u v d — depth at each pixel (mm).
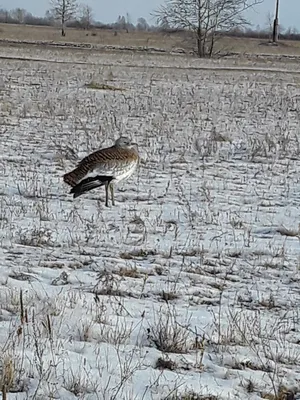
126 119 22031
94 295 6980
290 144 18688
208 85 36688
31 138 17547
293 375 5531
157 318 6453
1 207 10461
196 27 68438
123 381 5094
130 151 11008
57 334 5875
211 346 5957
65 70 40719
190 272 8070
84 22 132875
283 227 10219
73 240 9008
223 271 8203
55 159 14797
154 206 11312
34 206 10688
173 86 34969
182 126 21203
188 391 5082
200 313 6703
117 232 9594
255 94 32844
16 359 5246
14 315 6230
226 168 15078
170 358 5617
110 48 71500
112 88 31859
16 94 27000
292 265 8578
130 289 7305
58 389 4934
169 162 15297
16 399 4746
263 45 87688
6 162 14234
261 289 7645
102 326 6129
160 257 8602
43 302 6531
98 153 10805
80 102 25797
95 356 5527
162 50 72625
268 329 6414
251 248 9164
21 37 86312
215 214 10883
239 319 6477
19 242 8805
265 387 5305
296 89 36812
